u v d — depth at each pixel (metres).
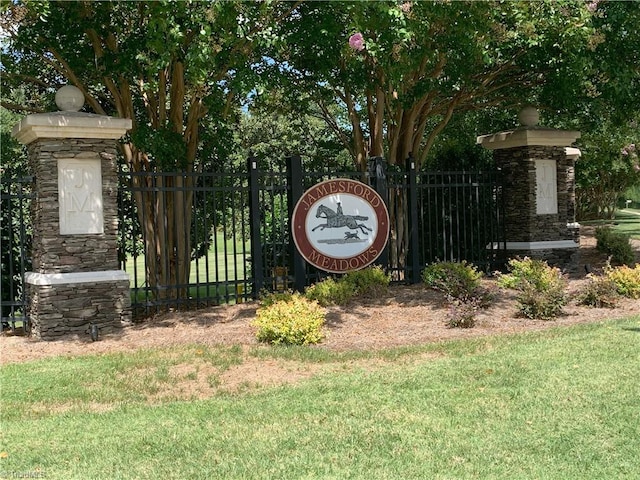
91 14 10.08
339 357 7.13
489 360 6.69
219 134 12.40
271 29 9.23
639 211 52.03
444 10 9.52
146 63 10.49
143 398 5.91
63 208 8.84
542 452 4.38
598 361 6.45
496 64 13.16
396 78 10.15
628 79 11.52
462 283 10.11
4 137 13.34
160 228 11.32
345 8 9.26
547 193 12.95
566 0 10.25
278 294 9.64
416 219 12.05
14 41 10.84
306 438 4.72
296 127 18.70
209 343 8.02
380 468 4.18
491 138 13.16
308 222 11.02
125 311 9.16
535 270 10.98
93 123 8.84
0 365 7.35
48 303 8.69
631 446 4.43
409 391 5.75
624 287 10.26
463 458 4.32
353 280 10.59
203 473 4.16
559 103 12.92
